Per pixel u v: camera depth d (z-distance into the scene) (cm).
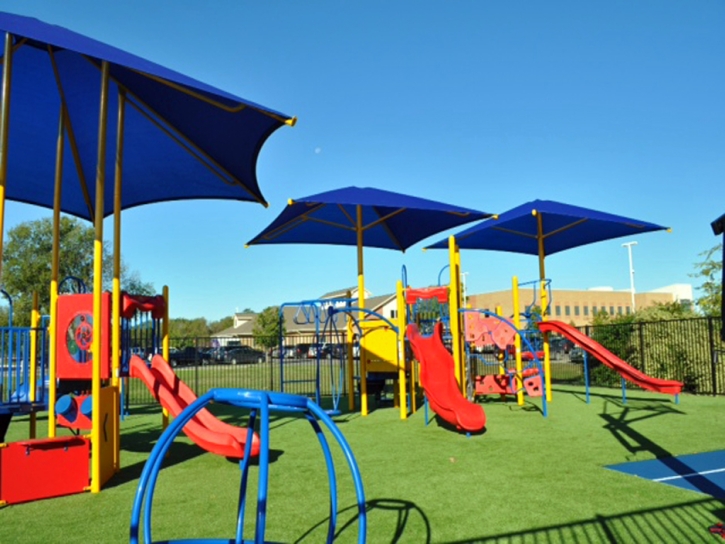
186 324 7375
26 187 989
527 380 1293
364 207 1335
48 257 3016
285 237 1452
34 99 784
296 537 420
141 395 1609
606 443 783
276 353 3034
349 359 1228
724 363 1422
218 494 550
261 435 252
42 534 441
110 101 781
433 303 1434
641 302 7706
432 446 776
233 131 746
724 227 438
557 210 1255
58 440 555
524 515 466
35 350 841
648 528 430
